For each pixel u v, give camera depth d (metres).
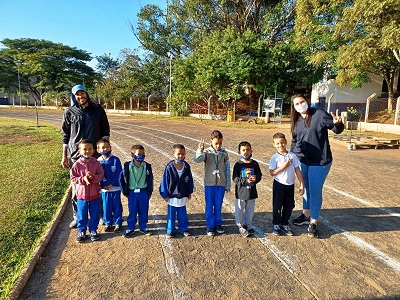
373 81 20.16
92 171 3.62
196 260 3.22
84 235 3.66
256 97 24.20
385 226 4.12
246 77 20.06
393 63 15.75
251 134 14.62
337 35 14.11
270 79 20.98
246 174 3.74
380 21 12.38
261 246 3.54
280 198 3.79
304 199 4.07
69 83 41.53
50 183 5.58
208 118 23.92
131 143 11.19
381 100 17.11
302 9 15.86
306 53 19.70
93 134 3.86
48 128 15.87
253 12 25.45
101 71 51.72
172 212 3.74
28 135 12.83
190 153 9.30
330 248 3.50
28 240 3.48
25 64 41.53
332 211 4.67
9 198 4.75
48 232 3.71
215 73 20.77
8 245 3.33
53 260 3.20
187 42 29.52
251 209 3.85
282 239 3.73
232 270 3.03
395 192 5.66
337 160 8.68
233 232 3.92
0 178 5.87
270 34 23.42
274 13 22.81
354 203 5.04
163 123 20.64
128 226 3.80
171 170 3.71
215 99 25.05
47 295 2.63
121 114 31.83
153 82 32.94
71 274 2.95
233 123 20.03
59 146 9.93
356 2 12.20
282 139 3.78
